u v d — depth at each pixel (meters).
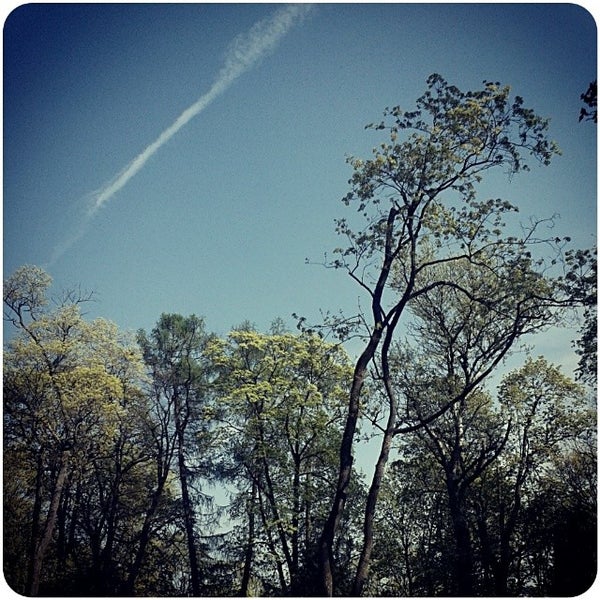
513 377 36.34
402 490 38.28
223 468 39.00
